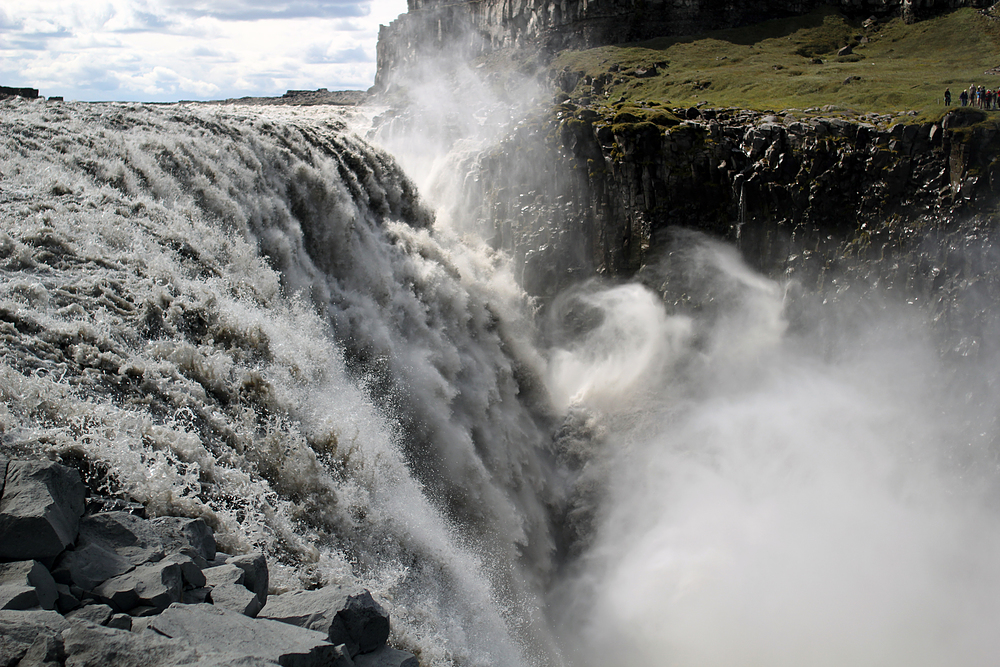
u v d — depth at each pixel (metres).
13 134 23.02
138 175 22.44
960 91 45.34
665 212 36.72
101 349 14.41
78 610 8.38
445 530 19.12
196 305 17.22
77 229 18.30
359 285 28.41
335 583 12.86
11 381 12.23
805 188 34.97
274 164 27.94
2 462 9.66
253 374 16.22
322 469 15.57
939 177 33.06
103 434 12.09
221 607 9.01
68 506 9.61
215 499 12.58
